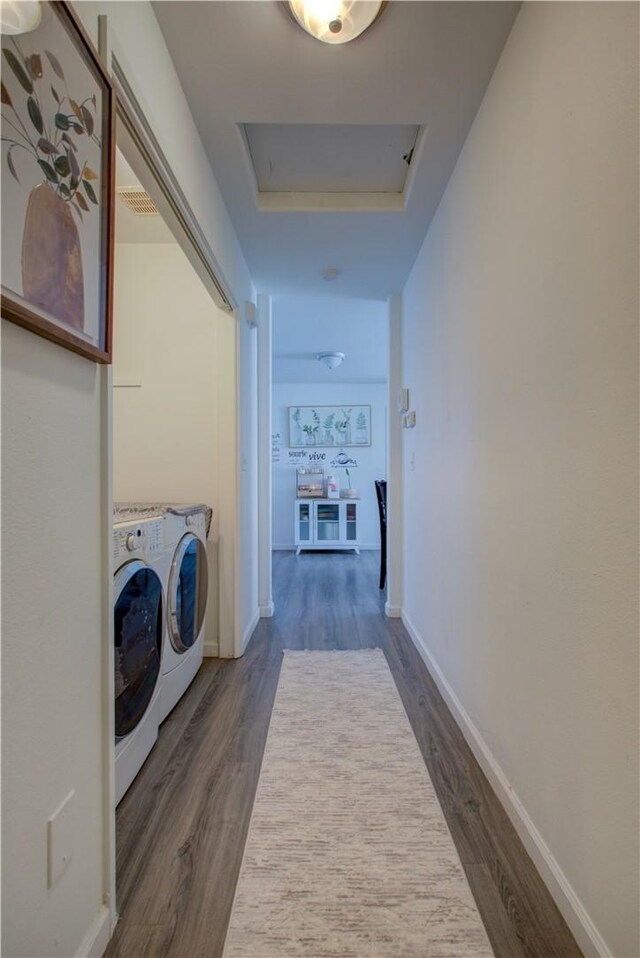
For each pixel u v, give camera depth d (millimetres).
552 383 1099
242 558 2715
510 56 1338
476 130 1650
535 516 1189
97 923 943
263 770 1561
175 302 2652
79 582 897
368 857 1193
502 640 1408
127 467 2654
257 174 2127
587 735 959
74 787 875
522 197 1261
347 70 1463
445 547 2096
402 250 2672
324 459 6543
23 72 691
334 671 2391
